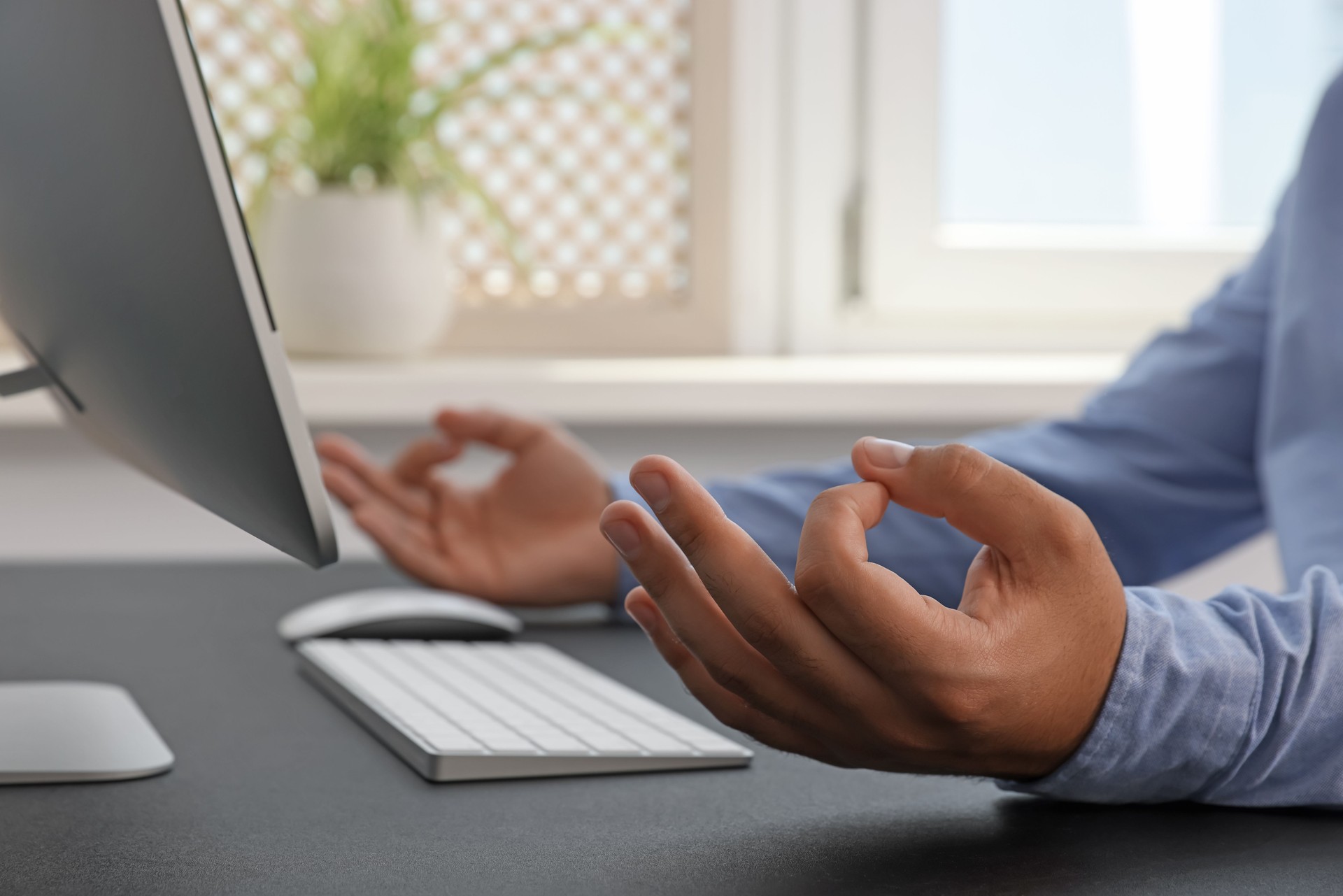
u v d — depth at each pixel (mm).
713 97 1441
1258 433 826
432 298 1310
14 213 452
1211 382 833
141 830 432
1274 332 676
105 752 505
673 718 567
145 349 424
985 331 1508
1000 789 479
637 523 376
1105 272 1494
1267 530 859
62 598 895
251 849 414
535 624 855
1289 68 1517
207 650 742
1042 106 1506
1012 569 395
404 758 522
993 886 381
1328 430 622
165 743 547
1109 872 394
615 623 863
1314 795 442
